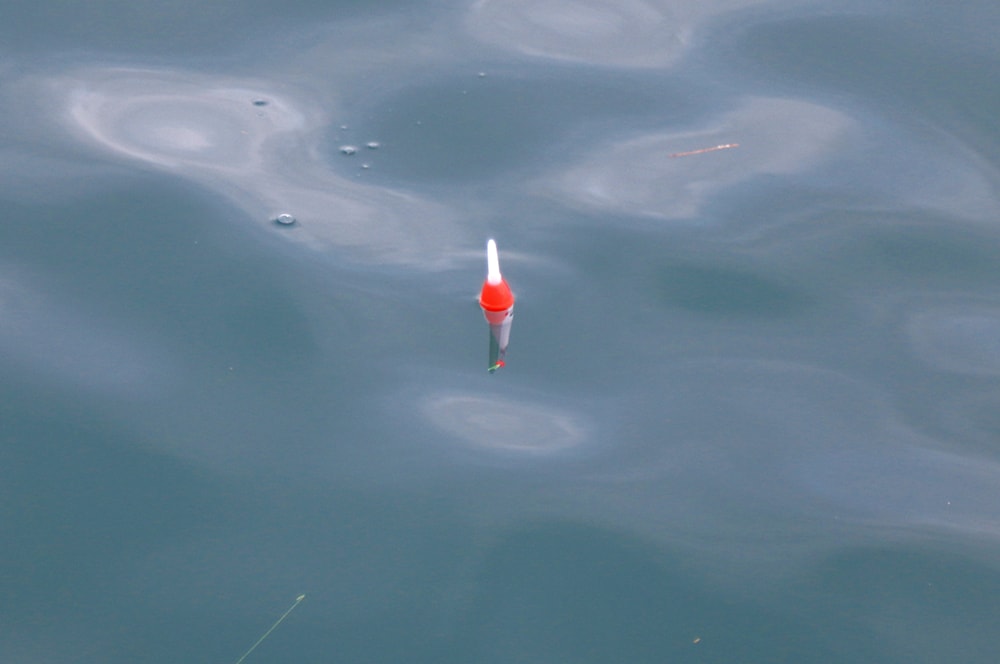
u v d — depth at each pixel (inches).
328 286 212.8
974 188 249.6
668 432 189.3
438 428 186.7
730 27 307.7
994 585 167.5
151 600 158.6
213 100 266.8
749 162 255.4
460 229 229.6
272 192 237.5
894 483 182.4
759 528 174.6
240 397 190.2
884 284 223.0
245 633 154.9
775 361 204.1
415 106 267.4
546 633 158.4
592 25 307.1
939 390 199.8
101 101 264.7
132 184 237.3
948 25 307.9
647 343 206.1
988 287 223.0
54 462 178.2
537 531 171.6
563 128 263.1
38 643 152.3
